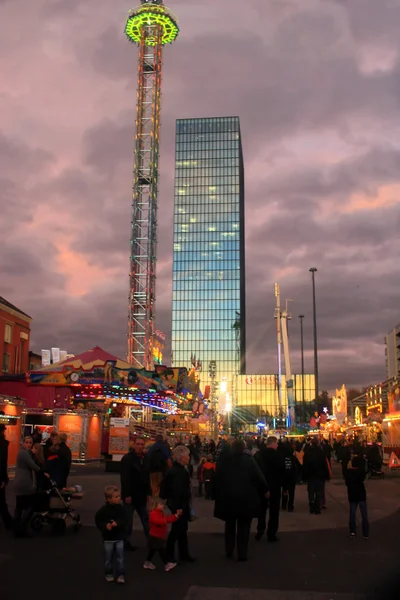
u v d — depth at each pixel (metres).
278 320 76.94
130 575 8.16
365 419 41.94
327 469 14.64
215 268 167.38
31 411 29.81
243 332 176.25
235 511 9.05
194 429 45.75
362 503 11.09
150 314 65.31
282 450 15.11
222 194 170.25
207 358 163.00
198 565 8.78
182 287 167.25
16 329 43.56
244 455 9.32
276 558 9.28
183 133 173.75
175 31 73.50
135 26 72.75
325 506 15.51
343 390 55.25
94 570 8.33
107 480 22.34
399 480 25.56
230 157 171.50
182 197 171.00
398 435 33.00
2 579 7.80
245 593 7.24
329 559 9.20
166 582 7.77
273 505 10.89
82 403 34.97
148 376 32.94
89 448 31.00
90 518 13.12
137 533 11.73
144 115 71.50
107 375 31.00
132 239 68.44
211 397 74.50
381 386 54.88
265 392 159.25
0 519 12.55
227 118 173.75
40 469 11.17
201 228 169.25
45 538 10.70
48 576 7.98
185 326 165.00
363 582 7.76
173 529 8.65
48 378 31.02
